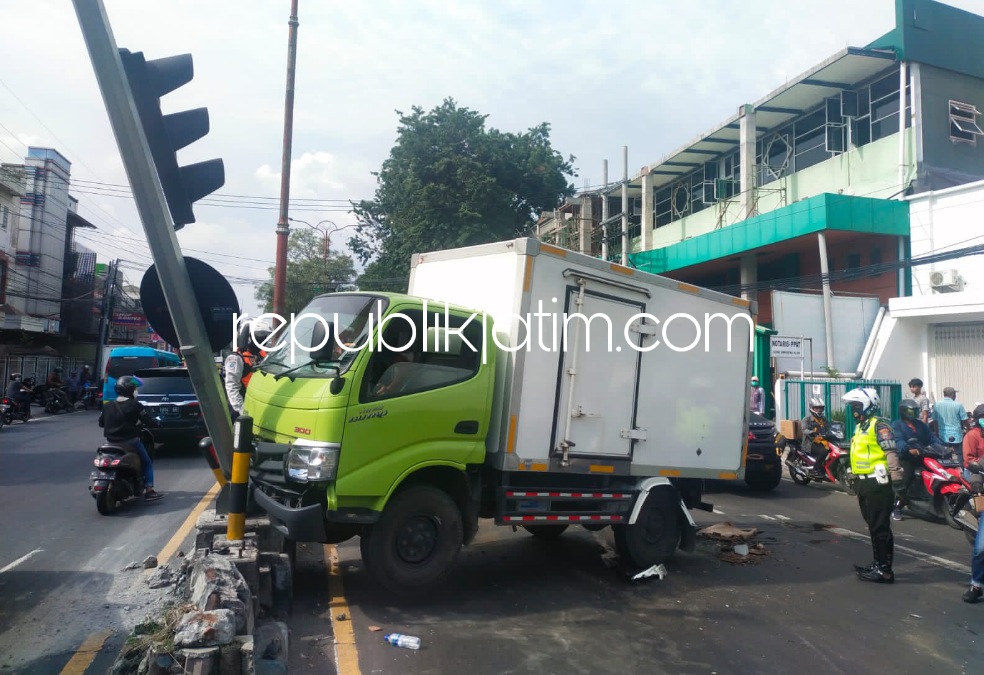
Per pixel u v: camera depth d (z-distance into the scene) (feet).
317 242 126.00
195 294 18.07
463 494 19.13
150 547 22.61
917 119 63.21
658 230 97.66
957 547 26.84
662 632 17.02
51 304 117.60
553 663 14.87
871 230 60.70
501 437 18.90
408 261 85.46
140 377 43.68
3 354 94.48
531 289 19.17
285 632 14.98
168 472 37.58
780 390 55.52
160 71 15.90
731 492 38.63
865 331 62.28
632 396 21.50
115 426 28.27
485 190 82.43
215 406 18.45
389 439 17.12
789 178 76.74
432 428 17.85
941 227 58.75
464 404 18.44
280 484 17.49
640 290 21.75
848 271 59.52
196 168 16.79
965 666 15.49
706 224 86.74
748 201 75.97
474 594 19.34
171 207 16.70
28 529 24.94
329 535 19.22
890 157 65.00
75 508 28.45
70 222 127.54
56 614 16.69
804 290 71.15
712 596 20.04
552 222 110.32
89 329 131.95
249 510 19.19
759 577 22.12
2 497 30.71
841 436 39.81
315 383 17.24
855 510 34.06
